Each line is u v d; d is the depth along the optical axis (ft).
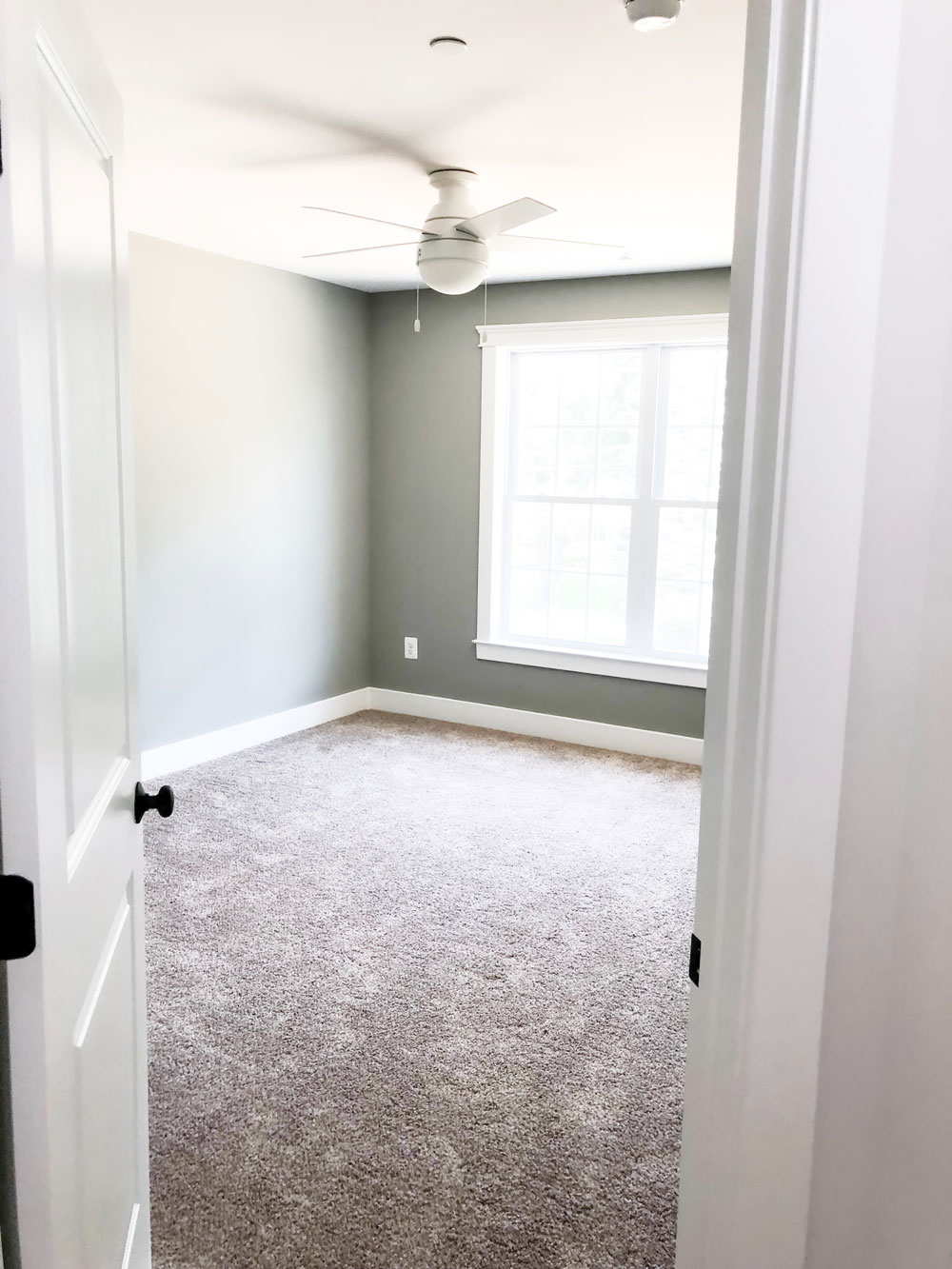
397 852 11.74
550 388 16.81
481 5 6.49
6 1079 2.98
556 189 10.73
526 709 17.26
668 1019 8.21
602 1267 5.57
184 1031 7.86
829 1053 3.07
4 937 2.86
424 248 10.19
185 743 14.88
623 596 16.58
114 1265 4.17
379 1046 7.70
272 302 15.57
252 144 9.37
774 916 2.92
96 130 3.87
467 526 17.34
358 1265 5.53
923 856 2.96
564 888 10.82
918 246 2.66
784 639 2.79
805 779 2.86
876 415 2.74
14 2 2.64
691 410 15.65
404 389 17.65
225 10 6.61
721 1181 3.12
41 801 2.93
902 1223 3.13
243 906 10.18
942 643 2.86
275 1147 6.49
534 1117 6.89
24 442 2.77
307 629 17.21
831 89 2.53
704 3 6.38
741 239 2.85
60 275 3.28
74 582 3.50
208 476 14.82
